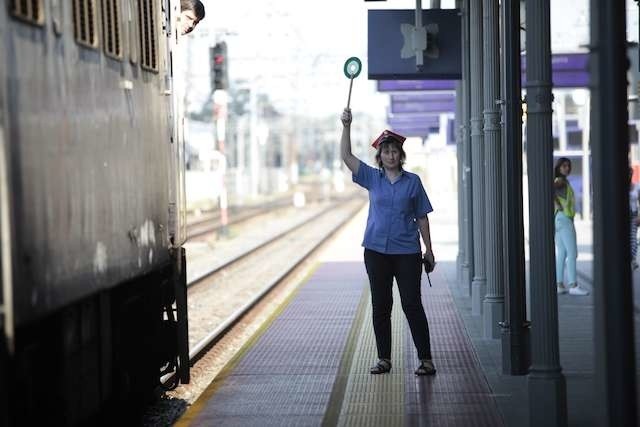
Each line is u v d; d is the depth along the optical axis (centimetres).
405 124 5716
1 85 645
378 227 1277
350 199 10544
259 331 1734
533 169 991
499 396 1187
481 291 1827
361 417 1106
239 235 5038
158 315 1194
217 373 1452
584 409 1109
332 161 16500
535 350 1009
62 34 789
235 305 2461
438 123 5703
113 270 925
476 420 1079
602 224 707
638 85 1848
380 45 2039
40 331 763
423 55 2020
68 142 795
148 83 1106
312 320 1862
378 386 1258
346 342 1605
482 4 1738
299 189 12875
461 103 2431
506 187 1268
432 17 2039
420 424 1068
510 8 1234
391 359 1432
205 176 6938
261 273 3225
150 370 1152
